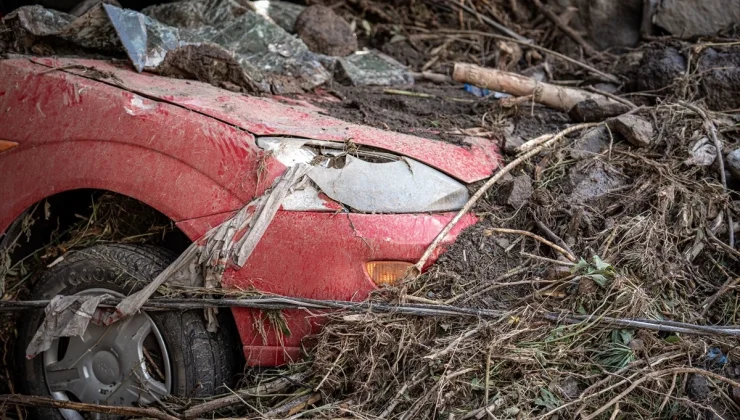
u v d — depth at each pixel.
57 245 3.67
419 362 2.97
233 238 3.04
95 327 3.29
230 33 4.46
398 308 3.00
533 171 3.55
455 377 2.90
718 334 2.99
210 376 3.19
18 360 3.47
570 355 2.99
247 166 3.09
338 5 5.95
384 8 6.14
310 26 5.00
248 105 3.46
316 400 3.05
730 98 4.18
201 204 3.11
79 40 4.00
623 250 3.28
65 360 3.37
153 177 3.17
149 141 3.20
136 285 3.22
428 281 3.10
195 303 3.09
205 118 3.20
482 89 4.54
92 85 3.38
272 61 4.26
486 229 3.22
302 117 3.46
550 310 3.07
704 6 5.20
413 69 5.55
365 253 3.01
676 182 3.49
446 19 6.17
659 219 3.35
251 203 3.06
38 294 3.42
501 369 2.94
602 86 4.79
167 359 3.20
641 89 4.53
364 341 3.01
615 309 3.03
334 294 3.03
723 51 4.36
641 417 2.88
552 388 2.90
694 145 3.66
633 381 2.89
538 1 5.98
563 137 3.80
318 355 3.01
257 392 3.09
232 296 3.07
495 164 3.49
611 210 3.44
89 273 3.31
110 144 3.25
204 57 3.81
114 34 4.00
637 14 5.67
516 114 4.13
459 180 3.26
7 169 3.44
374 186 3.10
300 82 4.19
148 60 3.79
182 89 3.52
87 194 3.71
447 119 3.98
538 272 3.17
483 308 3.05
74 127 3.32
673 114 3.86
